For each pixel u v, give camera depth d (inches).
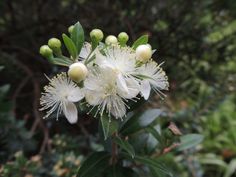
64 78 3.8
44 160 6.4
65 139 7.0
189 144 5.1
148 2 9.1
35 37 9.4
